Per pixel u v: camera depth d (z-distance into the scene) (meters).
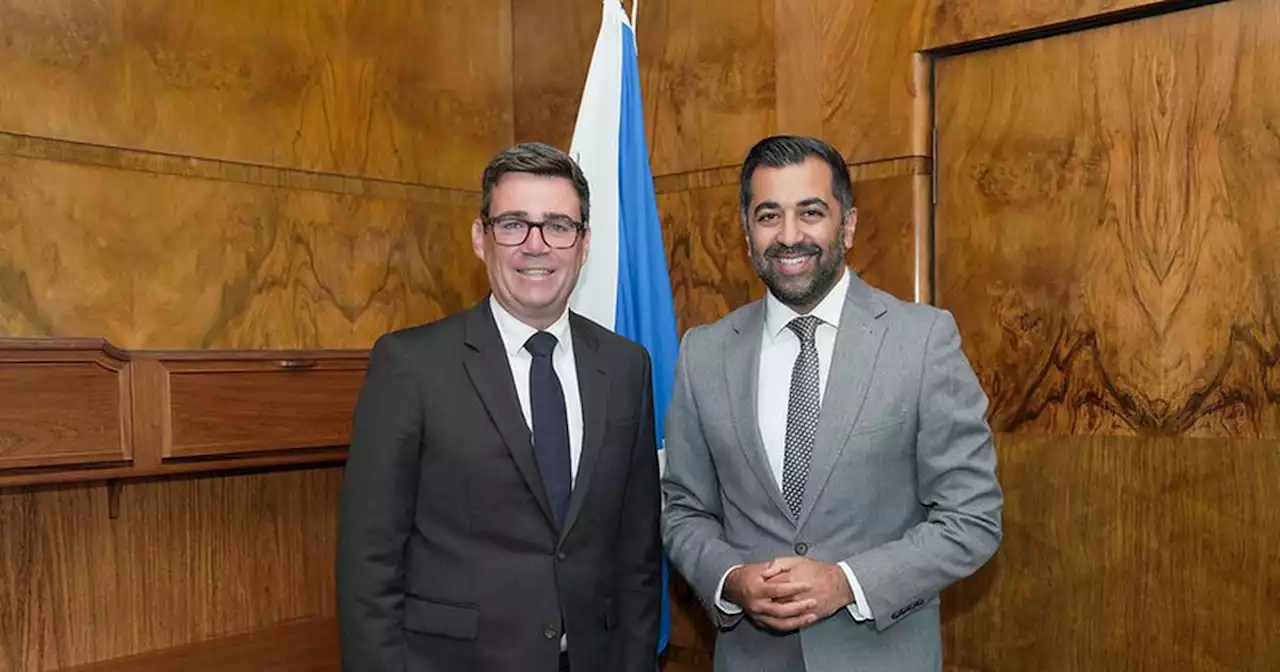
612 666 1.81
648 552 1.92
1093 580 2.43
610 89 2.69
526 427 1.74
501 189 1.78
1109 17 2.37
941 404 1.75
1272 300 2.18
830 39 2.81
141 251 2.66
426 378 1.74
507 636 1.69
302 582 3.10
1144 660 2.36
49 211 2.50
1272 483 2.18
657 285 2.65
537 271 1.76
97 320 2.58
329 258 3.04
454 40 3.37
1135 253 2.36
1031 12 2.45
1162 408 2.33
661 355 2.62
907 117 2.67
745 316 1.98
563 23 3.39
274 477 3.04
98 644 2.71
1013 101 2.54
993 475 1.75
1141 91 2.35
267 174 2.90
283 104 2.94
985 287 2.60
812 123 2.85
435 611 1.70
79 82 2.55
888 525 1.77
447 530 1.73
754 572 1.68
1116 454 2.39
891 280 2.72
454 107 3.37
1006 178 2.56
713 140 3.07
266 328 2.90
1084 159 2.43
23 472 2.26
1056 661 2.49
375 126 3.15
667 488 2.00
